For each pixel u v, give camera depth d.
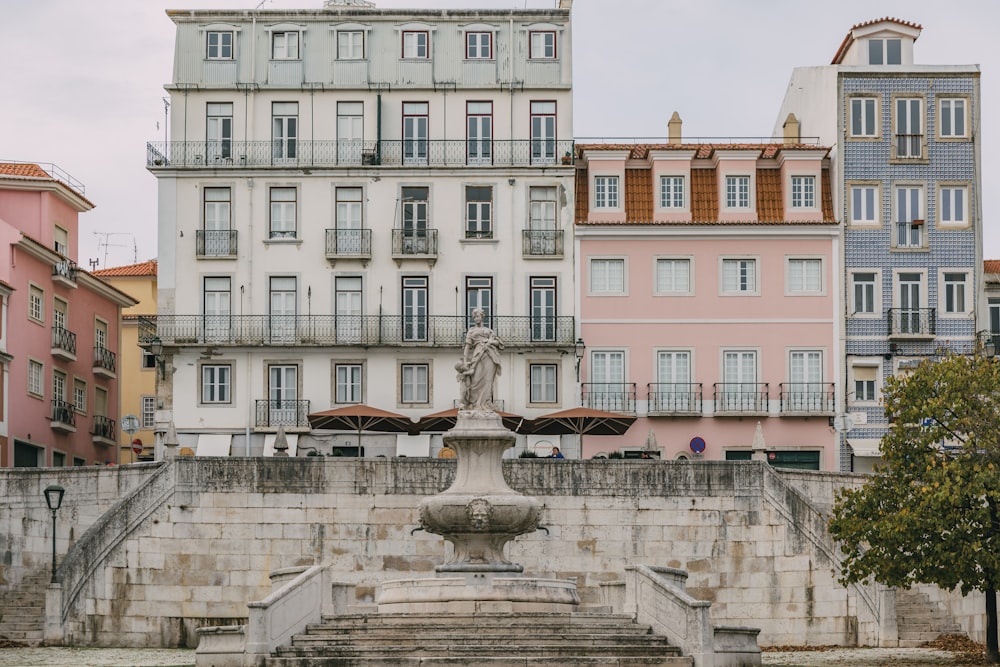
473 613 32.16
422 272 59.28
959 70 59.88
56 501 41.66
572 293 59.09
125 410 74.00
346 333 58.75
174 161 59.72
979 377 36.81
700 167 60.34
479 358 34.06
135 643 42.22
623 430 53.78
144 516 42.97
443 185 59.72
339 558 44.00
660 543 44.56
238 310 58.97
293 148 60.19
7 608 41.31
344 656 29.88
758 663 32.22
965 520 35.25
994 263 64.06
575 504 44.75
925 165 59.72
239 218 59.41
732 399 58.44
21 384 58.28
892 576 35.75
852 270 59.19
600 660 29.44
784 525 43.97
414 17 60.78
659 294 59.00
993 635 35.50
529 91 60.47
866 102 59.88
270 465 44.06
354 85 60.22
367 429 53.47
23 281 58.75
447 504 33.22
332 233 59.19
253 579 43.56
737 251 59.25
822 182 59.97
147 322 59.44
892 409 37.69
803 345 58.91
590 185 59.91
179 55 60.38
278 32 60.72
